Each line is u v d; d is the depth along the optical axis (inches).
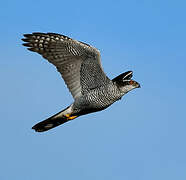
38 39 599.5
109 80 620.7
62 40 598.5
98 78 611.5
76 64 601.6
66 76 603.2
